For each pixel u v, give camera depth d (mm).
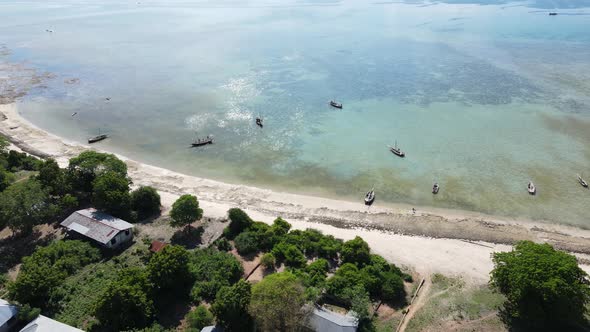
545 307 53031
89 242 69562
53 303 57500
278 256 68000
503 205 85875
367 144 109562
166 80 158500
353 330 52250
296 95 141500
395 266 67188
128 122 124500
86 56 194000
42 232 73938
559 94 139875
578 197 87875
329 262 67875
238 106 133625
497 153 104500
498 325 56750
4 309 53094
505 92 142500
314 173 98125
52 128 120625
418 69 167625
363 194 90312
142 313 54281
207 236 73688
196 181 95188
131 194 81562
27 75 166875
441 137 112562
